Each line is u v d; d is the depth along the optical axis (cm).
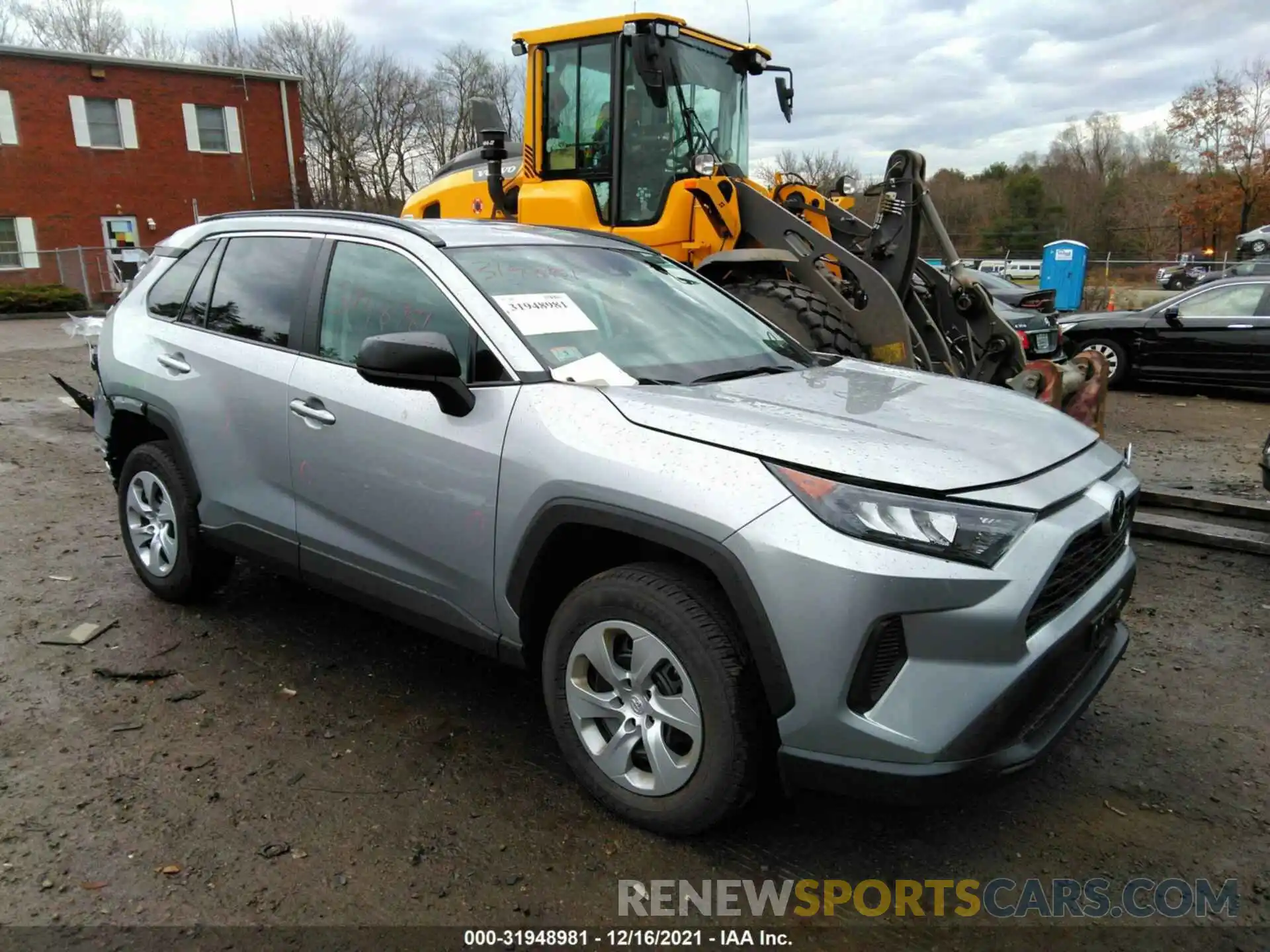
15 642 403
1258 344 1080
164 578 432
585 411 279
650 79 631
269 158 3144
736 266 651
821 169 3127
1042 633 247
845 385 327
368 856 267
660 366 320
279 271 378
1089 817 291
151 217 2934
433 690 367
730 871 264
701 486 247
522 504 281
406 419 312
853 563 228
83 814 285
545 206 714
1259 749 331
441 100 4866
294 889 254
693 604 255
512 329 305
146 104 2872
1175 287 2973
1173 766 320
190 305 414
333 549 346
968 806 297
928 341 645
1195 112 3925
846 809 294
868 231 712
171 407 402
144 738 329
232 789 299
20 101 2670
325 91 4616
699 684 253
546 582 293
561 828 281
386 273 340
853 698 234
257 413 365
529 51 719
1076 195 5091
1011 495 245
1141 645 416
